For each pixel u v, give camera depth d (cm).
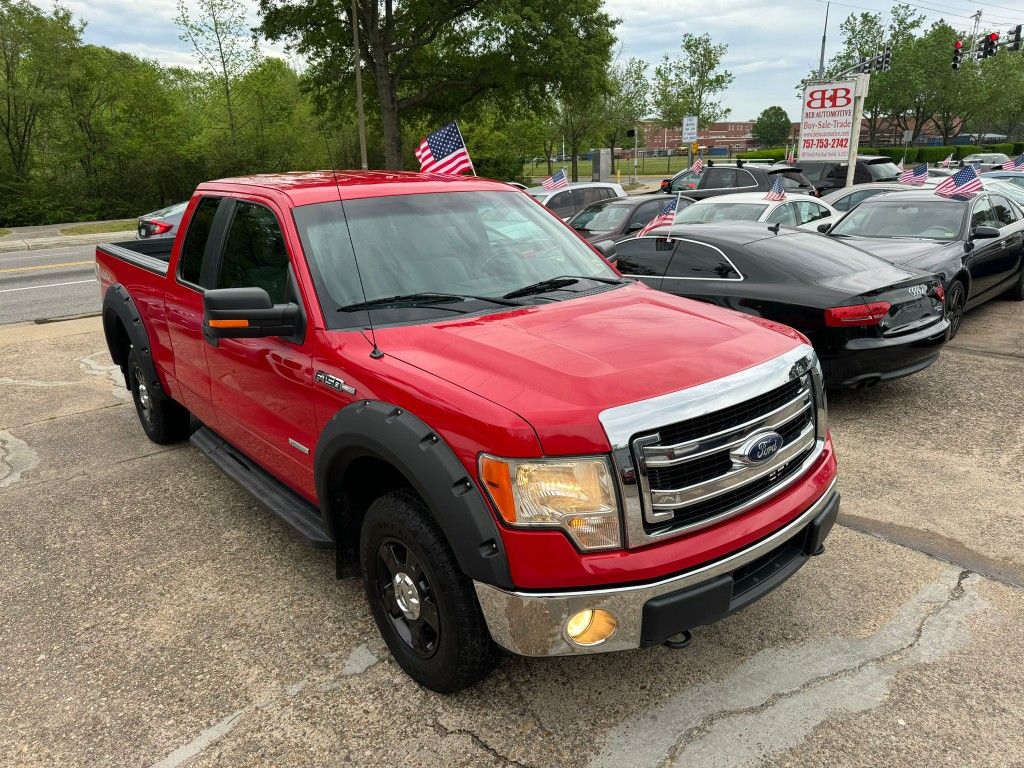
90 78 3419
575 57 2978
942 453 509
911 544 394
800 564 287
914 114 6494
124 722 286
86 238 2500
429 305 322
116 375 784
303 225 341
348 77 3303
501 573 239
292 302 327
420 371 272
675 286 643
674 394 244
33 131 3544
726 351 273
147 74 3544
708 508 255
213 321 302
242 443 409
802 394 285
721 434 250
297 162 3541
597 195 1605
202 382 434
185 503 475
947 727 269
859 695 286
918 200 898
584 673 303
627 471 234
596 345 274
